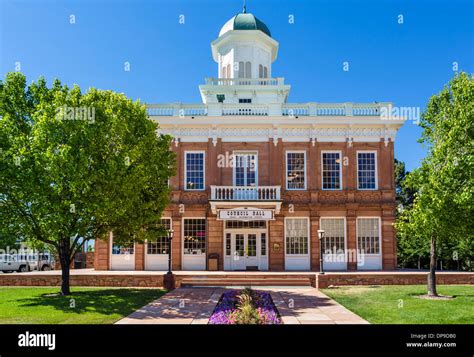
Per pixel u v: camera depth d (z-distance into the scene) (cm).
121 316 1523
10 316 1509
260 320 1340
